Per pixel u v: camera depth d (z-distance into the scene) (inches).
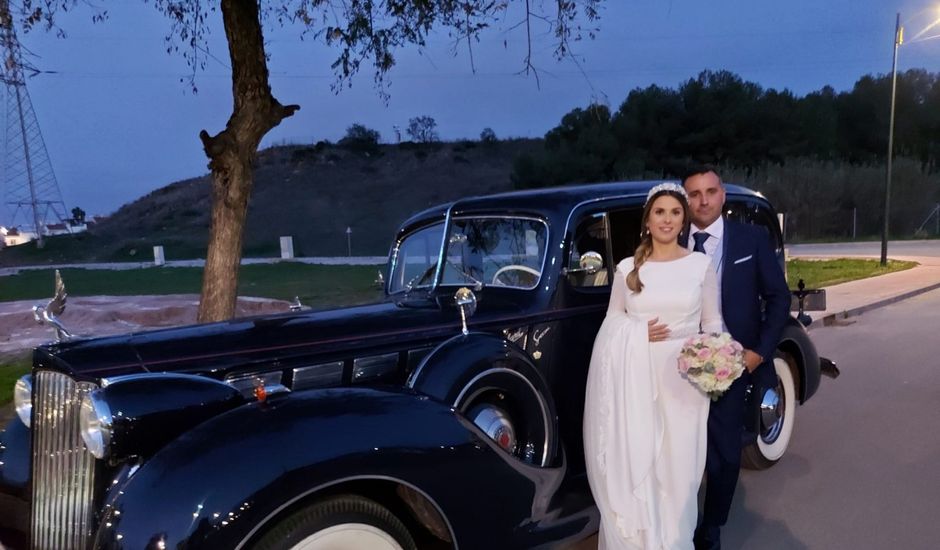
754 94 1776.6
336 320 136.4
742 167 1675.7
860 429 232.2
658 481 123.4
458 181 2402.8
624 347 122.6
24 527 117.0
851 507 173.3
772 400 192.4
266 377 119.3
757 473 197.8
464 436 110.1
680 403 122.3
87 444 99.6
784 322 134.9
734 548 154.3
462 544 109.1
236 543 88.3
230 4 259.3
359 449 98.1
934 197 1526.8
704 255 127.8
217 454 92.7
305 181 2459.4
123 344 117.6
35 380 114.3
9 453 124.0
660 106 1776.6
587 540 158.1
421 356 134.0
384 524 102.6
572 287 148.3
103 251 1804.9
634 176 1620.3
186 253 1654.8
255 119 267.0
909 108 1870.1
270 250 1637.6
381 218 2053.4
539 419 129.8
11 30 280.2
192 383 105.0
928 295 557.0
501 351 126.3
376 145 2787.9
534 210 150.7
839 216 1518.2
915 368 312.7
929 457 204.7
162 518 88.0
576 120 1911.9
